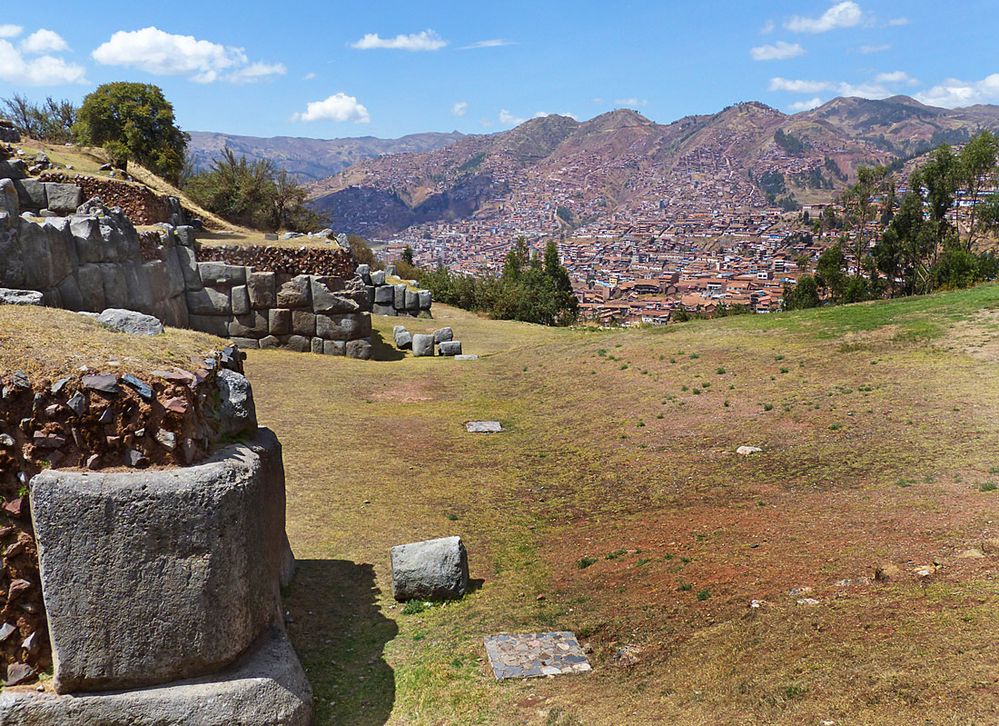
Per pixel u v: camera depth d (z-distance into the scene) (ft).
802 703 19.06
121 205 90.22
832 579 26.40
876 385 53.88
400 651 26.58
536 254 242.17
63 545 19.44
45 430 20.77
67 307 57.88
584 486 45.11
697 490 41.42
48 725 19.52
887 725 17.38
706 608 26.32
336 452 51.39
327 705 23.02
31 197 76.69
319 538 37.19
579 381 70.18
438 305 164.35
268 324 86.74
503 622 28.12
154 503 19.79
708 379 63.57
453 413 64.03
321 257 88.12
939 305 77.41
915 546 27.84
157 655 19.98
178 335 28.60
